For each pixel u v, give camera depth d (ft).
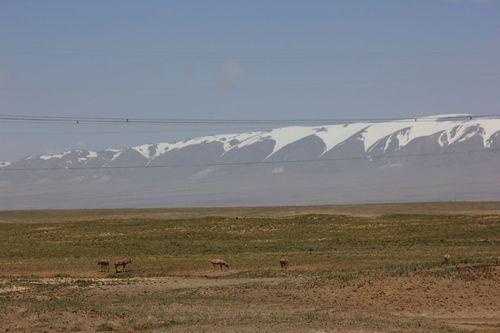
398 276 327.47
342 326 226.79
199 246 625.41
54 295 340.18
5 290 359.46
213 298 313.53
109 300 314.35
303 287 327.47
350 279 332.60
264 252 566.36
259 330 216.95
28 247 636.89
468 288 305.32
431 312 281.54
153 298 317.01
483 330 238.07
